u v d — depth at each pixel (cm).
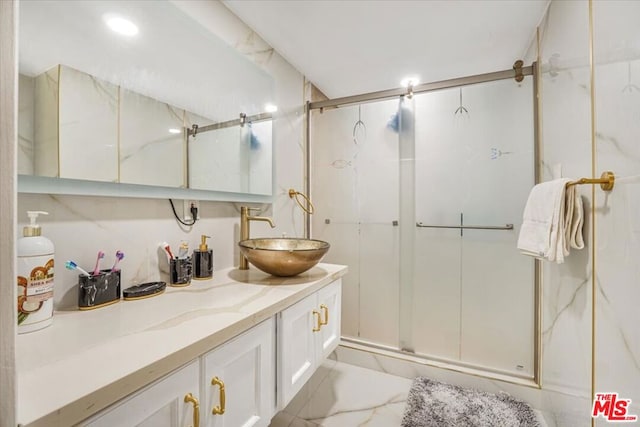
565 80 127
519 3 144
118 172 98
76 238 89
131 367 54
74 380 50
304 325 116
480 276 193
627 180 80
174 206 121
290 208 208
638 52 75
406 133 214
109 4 96
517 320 183
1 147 41
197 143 128
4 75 41
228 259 149
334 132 234
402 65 205
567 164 125
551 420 147
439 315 204
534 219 133
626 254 81
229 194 145
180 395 64
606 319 92
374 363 209
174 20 118
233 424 80
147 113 107
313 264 126
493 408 161
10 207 41
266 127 174
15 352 41
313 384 191
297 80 214
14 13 42
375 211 224
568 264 126
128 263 103
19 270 69
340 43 179
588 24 104
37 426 41
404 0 142
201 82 130
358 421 155
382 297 221
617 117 85
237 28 155
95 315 82
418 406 164
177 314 83
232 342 79
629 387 79
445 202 203
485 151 192
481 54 190
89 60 90
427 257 208
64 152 84
